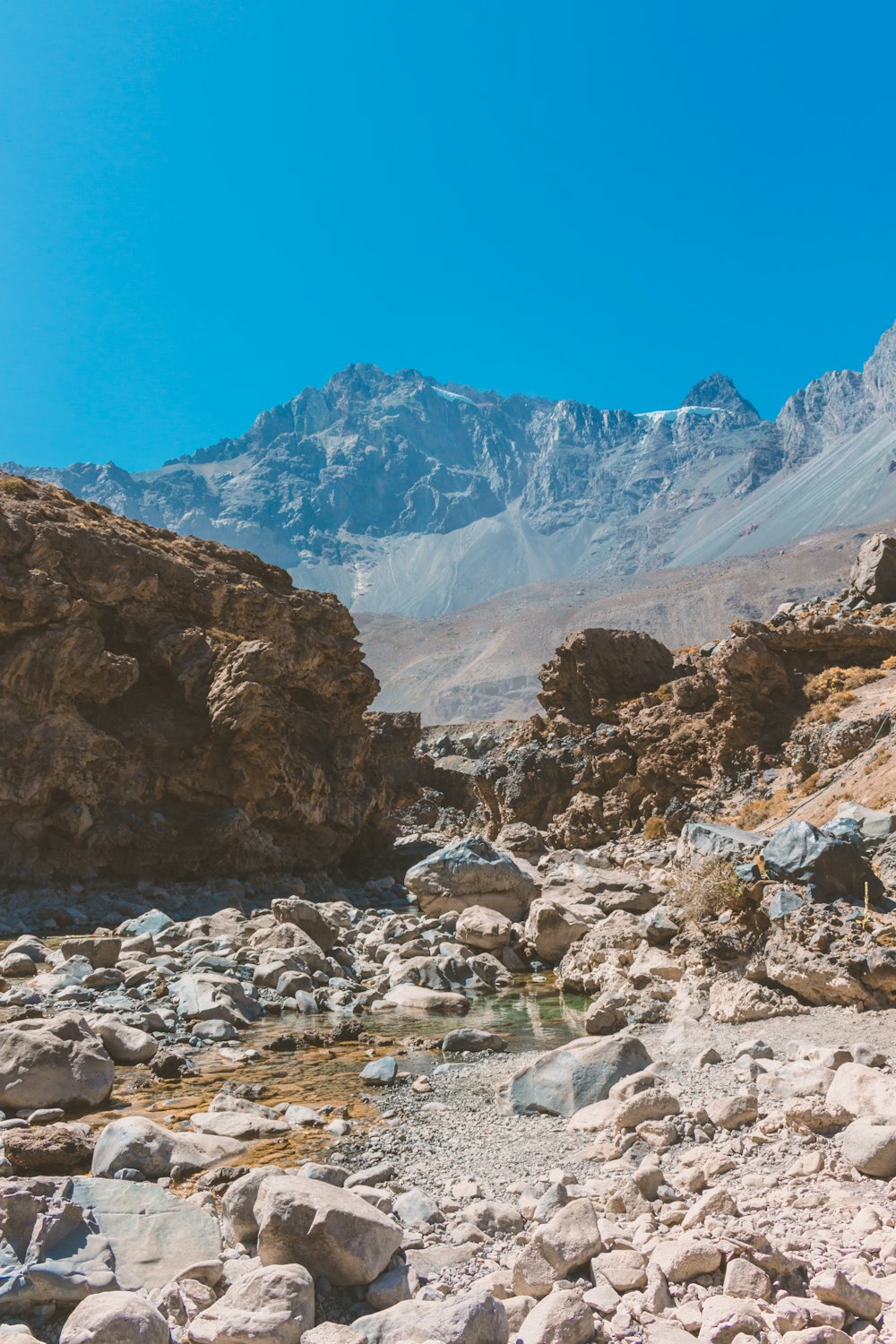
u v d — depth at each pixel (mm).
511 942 23969
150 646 36500
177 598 38125
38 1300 6777
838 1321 6219
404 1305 6605
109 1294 6398
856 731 36750
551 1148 10461
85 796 32094
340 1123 11469
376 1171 9469
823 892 17500
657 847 38438
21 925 27172
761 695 42000
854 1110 9898
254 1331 6254
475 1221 8289
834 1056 11812
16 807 30953
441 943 24062
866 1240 7297
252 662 36094
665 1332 6168
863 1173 8797
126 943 22703
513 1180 9484
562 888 27266
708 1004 16375
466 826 56875
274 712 35656
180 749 35250
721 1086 11828
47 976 19672
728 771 41062
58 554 33844
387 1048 15836
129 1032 15109
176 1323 6645
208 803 35344
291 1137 11156
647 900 25141
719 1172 9031
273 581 43438
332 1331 6246
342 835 40406
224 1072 14367
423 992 19469
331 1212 7238
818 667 43812
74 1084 12250
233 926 25859
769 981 16375
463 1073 14086
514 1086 12180
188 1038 16250
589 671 49375
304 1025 17672
